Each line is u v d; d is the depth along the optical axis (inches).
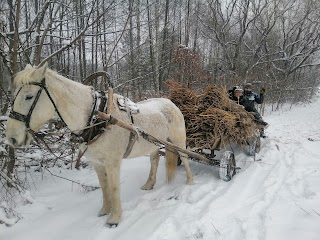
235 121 231.9
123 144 161.2
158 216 169.5
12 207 175.2
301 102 927.7
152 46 569.9
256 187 212.4
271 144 340.8
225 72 719.1
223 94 240.7
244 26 752.3
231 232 149.1
